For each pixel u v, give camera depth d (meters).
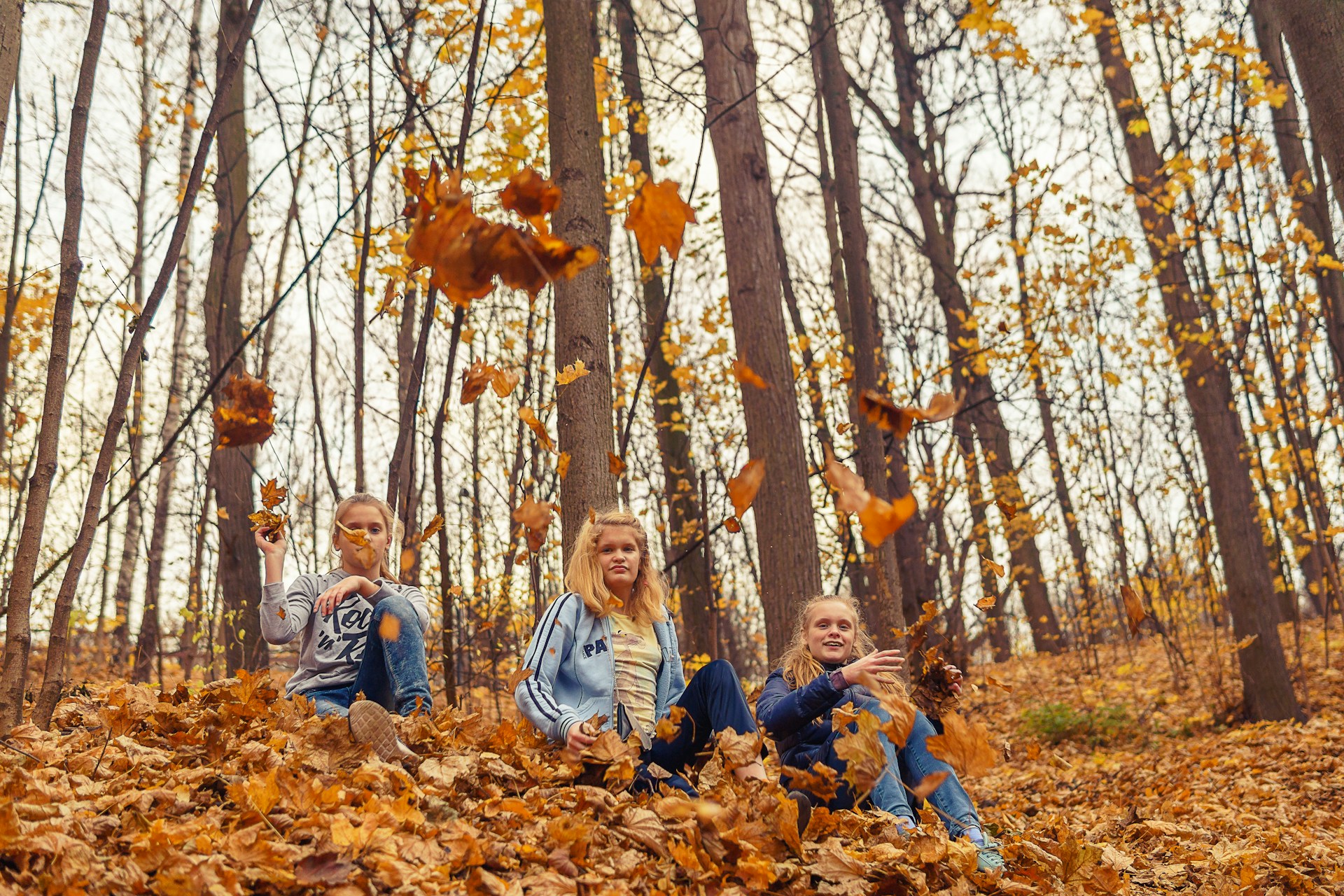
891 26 10.87
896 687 2.96
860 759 2.22
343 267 6.30
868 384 5.77
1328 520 8.79
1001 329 8.04
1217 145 7.88
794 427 5.73
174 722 2.79
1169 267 9.49
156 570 8.05
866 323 5.89
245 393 2.59
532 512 2.31
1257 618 8.83
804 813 2.31
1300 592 15.95
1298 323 10.33
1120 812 5.73
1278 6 5.52
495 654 6.46
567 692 2.86
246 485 6.98
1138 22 7.70
